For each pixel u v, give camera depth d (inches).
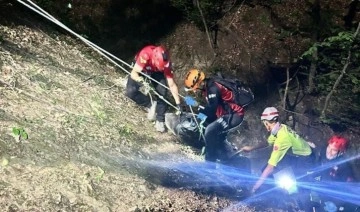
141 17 434.3
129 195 190.7
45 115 210.5
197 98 304.5
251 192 244.1
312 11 416.8
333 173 239.1
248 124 402.6
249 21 447.2
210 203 219.0
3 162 169.8
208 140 249.8
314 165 239.5
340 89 392.8
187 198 211.9
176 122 262.4
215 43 437.7
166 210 195.0
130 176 204.2
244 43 439.8
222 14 445.4
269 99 426.6
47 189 168.6
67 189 173.8
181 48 434.0
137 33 429.7
